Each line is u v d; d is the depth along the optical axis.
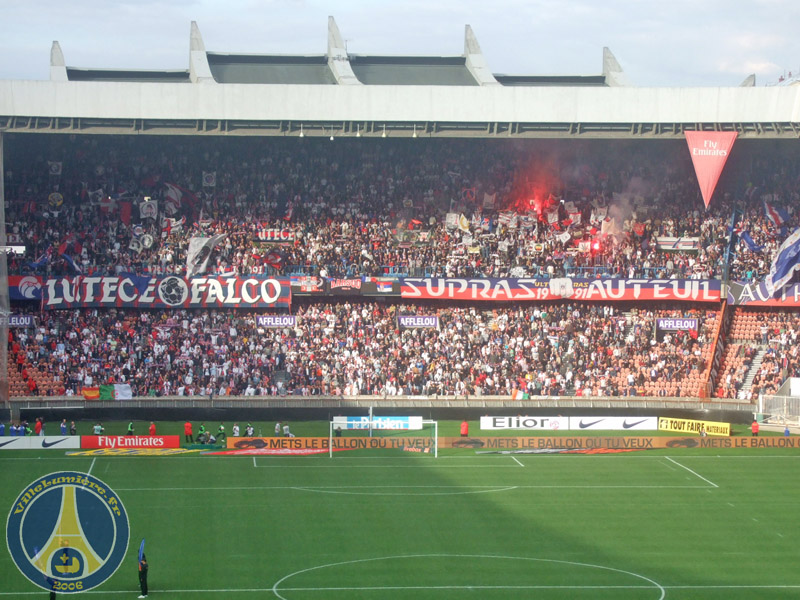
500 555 58.28
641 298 107.31
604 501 70.62
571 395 101.06
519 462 82.44
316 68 120.50
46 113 100.94
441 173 115.38
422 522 64.50
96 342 100.31
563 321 107.19
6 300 95.06
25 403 93.62
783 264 105.88
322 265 108.19
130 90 101.94
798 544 61.47
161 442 84.94
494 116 105.75
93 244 106.62
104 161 111.56
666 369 103.06
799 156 114.75
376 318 106.38
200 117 102.94
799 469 81.25
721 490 74.25
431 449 86.44
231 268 107.19
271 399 96.75
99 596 50.41
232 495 70.00
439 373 101.38
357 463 81.00
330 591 51.94
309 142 115.19
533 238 112.19
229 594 51.16
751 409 98.94
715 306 108.56
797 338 105.12
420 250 110.69
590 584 53.81
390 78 118.25
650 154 116.38
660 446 88.75
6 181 109.38
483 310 108.25
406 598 51.22
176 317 104.06
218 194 111.81
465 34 122.75
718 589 53.44
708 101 105.50
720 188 114.56
